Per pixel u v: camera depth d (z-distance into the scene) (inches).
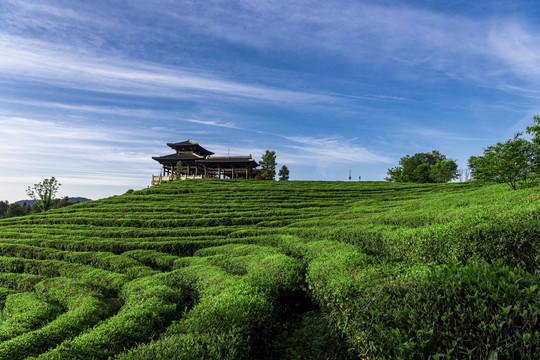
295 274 390.0
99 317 378.6
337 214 1023.6
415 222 582.2
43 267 636.1
